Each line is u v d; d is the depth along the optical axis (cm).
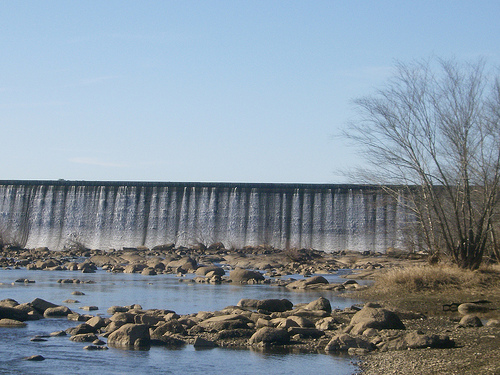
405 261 5725
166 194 9556
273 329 2097
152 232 9456
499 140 3641
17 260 7662
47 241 9688
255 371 1705
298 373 1678
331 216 8894
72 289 4006
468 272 3631
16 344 2062
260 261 7119
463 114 3709
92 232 9619
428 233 4159
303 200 9069
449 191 3866
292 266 6662
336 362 1798
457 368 1588
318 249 8831
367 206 8694
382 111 3941
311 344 2061
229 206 9338
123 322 2280
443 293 3453
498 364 1584
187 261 6462
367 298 3506
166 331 2206
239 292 3950
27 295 3581
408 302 3180
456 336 2072
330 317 2462
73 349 1989
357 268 6600
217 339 2148
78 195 9788
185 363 1800
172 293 3841
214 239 9256
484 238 3759
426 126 3872
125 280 4925
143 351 1966
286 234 9038
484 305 2973
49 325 2466
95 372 1698
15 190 9981
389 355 1845
